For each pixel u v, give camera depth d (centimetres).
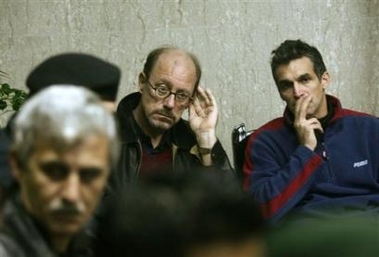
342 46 771
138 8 772
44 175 232
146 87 536
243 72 771
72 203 233
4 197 258
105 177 240
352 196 559
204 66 772
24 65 784
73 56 346
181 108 536
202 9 770
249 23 770
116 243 145
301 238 122
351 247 120
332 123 577
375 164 572
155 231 142
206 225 142
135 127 535
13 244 234
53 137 228
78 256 259
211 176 154
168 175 151
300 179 543
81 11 778
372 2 767
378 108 773
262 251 138
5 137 311
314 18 768
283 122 588
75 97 236
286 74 569
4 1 782
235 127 698
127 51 774
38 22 782
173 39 771
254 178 565
